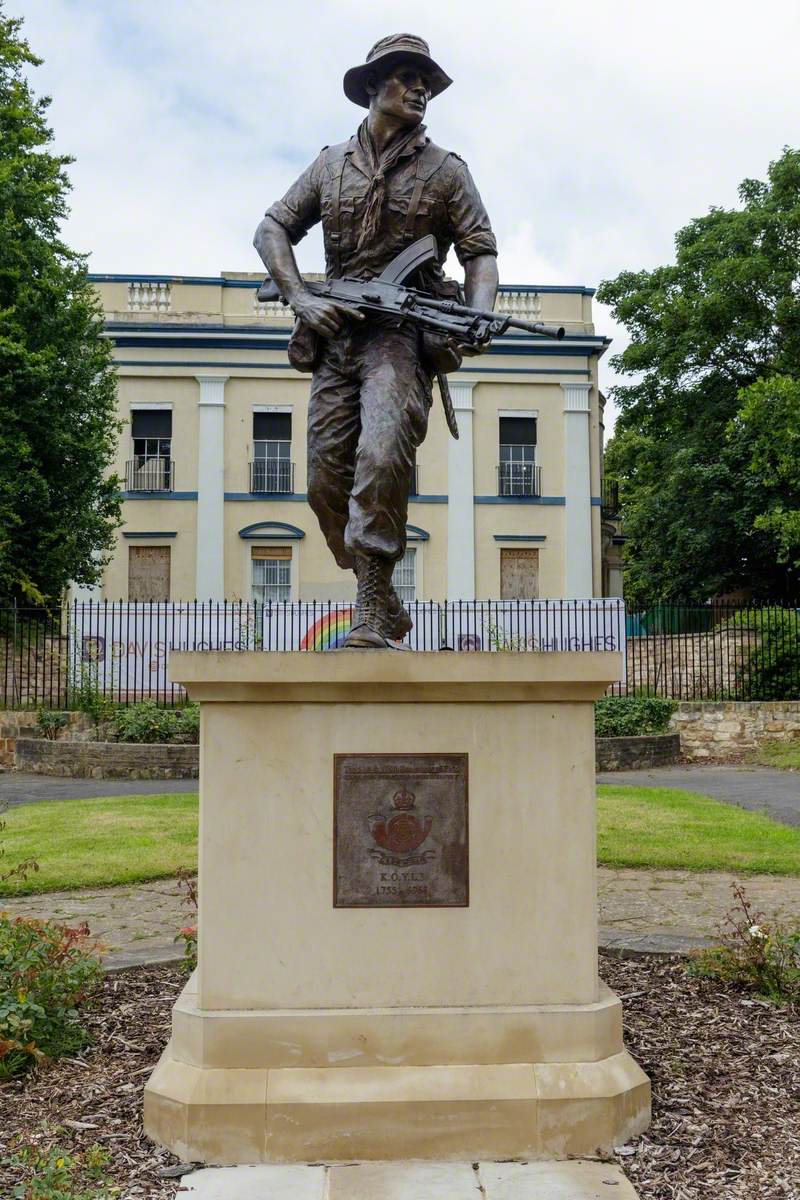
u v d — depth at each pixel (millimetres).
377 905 3707
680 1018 4727
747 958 5168
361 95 4426
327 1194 3256
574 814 3773
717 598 30844
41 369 19750
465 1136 3512
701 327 27391
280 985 3676
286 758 3721
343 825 3721
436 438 28031
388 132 4332
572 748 3785
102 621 20359
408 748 3742
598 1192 3254
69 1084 4027
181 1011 3688
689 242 28969
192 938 5133
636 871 8609
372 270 4309
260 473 27688
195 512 27516
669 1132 3650
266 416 27859
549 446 28266
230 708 3719
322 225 4414
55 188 20656
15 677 18984
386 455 4047
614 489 33625
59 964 4707
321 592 27562
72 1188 3242
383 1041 3619
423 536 27781
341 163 4352
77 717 17266
